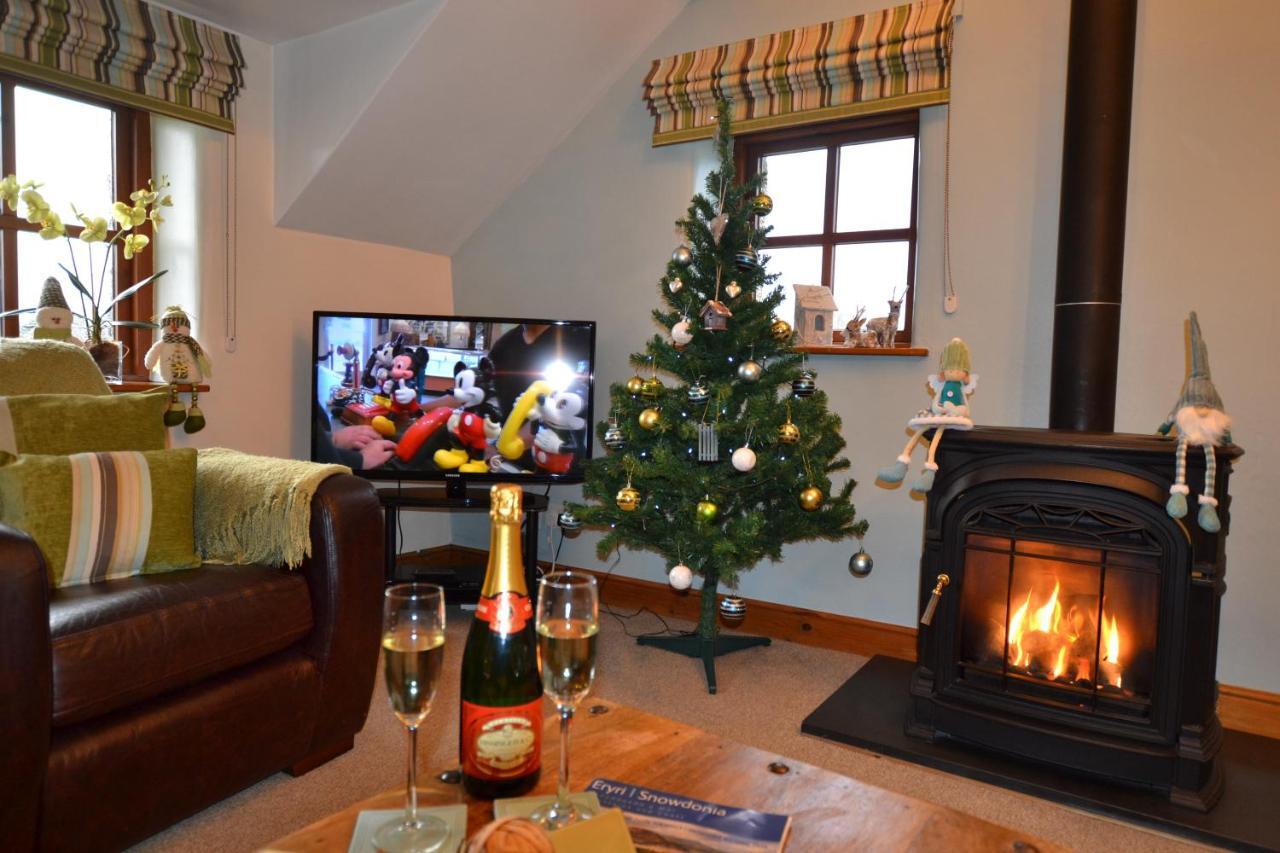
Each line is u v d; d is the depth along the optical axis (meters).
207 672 1.68
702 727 2.28
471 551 3.87
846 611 2.95
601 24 3.14
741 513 2.72
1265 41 2.26
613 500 2.64
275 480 1.95
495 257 3.73
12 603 1.33
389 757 2.04
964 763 2.02
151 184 2.74
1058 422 2.33
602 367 3.44
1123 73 2.21
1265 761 2.09
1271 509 2.27
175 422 2.74
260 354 3.20
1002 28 2.61
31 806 1.38
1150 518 1.88
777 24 3.03
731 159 2.62
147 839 1.67
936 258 2.74
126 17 2.71
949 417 2.06
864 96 2.79
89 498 1.79
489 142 3.36
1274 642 2.28
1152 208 2.41
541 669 0.92
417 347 3.17
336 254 3.42
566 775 0.91
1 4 2.42
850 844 0.92
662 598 3.34
